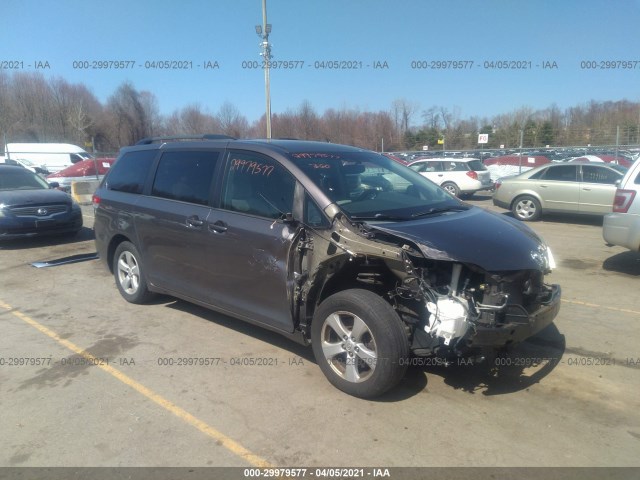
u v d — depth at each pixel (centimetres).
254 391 380
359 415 346
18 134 3981
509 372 408
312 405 359
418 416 344
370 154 496
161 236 506
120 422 343
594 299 589
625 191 663
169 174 517
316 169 412
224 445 316
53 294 640
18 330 514
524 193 1239
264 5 2072
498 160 2366
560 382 391
